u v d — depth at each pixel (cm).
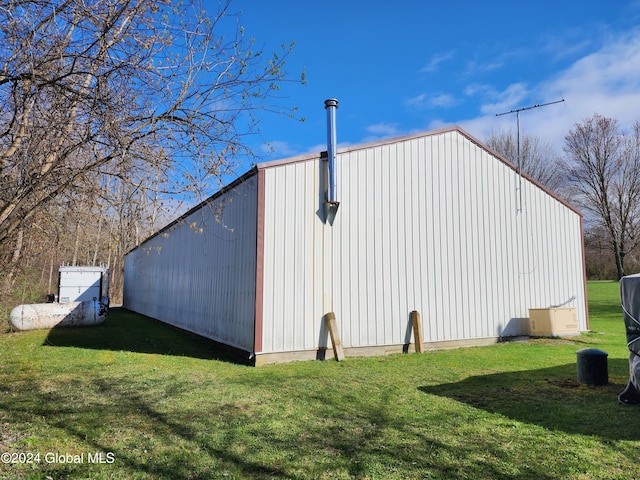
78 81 472
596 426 462
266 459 376
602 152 3275
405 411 520
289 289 880
